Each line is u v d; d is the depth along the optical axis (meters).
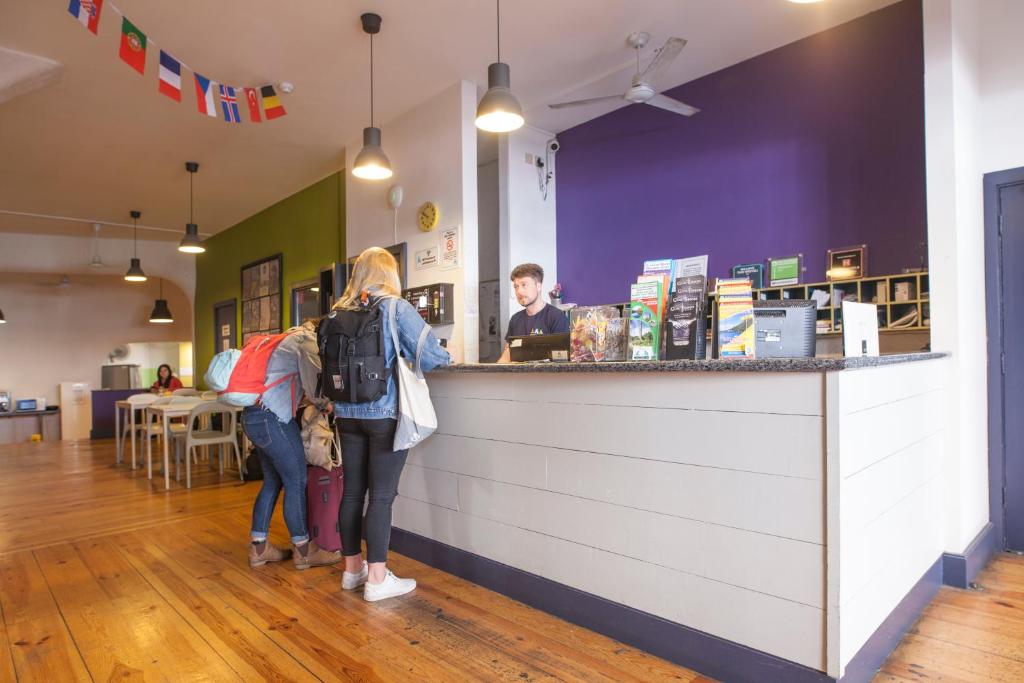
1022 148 3.08
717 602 1.97
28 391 10.62
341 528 2.78
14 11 3.42
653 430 2.14
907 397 2.33
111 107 4.76
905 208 3.68
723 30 3.97
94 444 9.09
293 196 7.27
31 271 9.02
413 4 3.51
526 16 3.68
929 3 2.90
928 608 2.51
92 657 2.20
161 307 9.59
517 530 2.63
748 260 4.37
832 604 1.72
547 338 2.98
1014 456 3.17
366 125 5.28
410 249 4.99
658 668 2.05
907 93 3.68
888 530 2.10
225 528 3.97
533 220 5.59
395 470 2.66
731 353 2.22
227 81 4.42
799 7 3.72
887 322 3.61
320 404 3.09
